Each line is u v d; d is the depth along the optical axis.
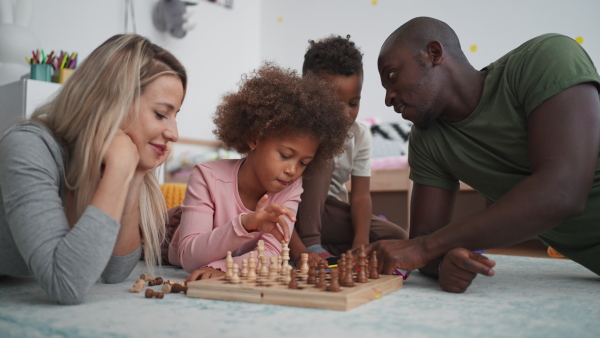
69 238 0.83
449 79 1.25
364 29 3.94
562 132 1.04
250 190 1.35
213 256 1.16
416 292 1.05
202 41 4.00
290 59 4.33
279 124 1.20
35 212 0.85
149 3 3.62
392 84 1.26
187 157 3.75
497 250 2.76
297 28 4.30
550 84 1.08
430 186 1.43
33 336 0.67
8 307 0.84
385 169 3.04
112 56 1.00
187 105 3.91
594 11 3.08
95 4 3.28
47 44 3.03
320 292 0.85
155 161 1.06
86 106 0.97
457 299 0.97
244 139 1.34
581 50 1.16
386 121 3.81
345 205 1.82
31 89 2.28
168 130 1.05
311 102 1.23
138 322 0.74
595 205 1.20
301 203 1.59
